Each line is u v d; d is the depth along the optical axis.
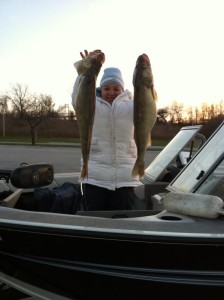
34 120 29.28
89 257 1.52
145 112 1.70
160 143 19.36
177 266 1.45
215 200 1.52
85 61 1.69
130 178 2.05
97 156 2.02
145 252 1.45
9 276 1.68
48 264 1.56
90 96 1.70
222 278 1.44
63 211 2.12
